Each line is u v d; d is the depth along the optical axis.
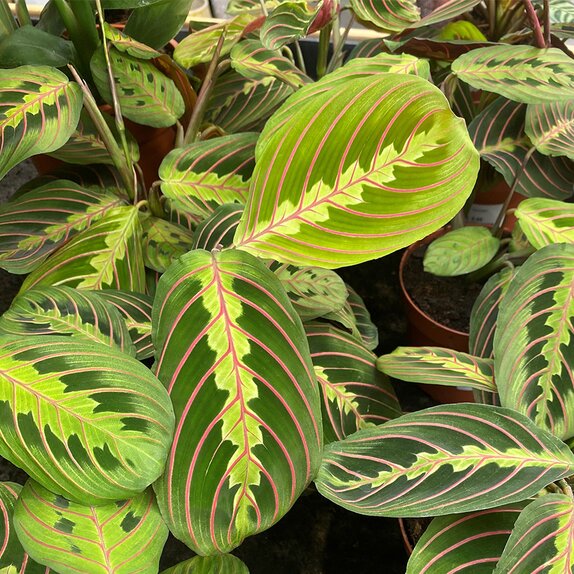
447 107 0.35
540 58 0.51
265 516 0.37
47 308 0.43
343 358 0.49
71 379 0.38
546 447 0.40
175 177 0.50
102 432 0.37
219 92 0.61
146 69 0.55
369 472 0.40
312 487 0.57
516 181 0.54
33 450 0.37
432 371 0.46
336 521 0.56
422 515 0.38
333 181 0.37
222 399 0.37
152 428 0.37
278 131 0.36
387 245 0.36
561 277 0.45
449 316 0.58
